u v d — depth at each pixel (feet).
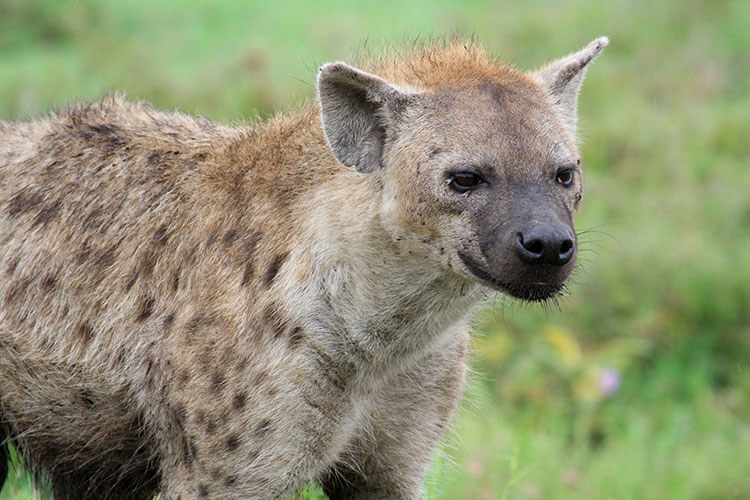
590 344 48.44
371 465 26.37
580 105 64.18
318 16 72.18
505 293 22.07
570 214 22.25
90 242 26.35
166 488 25.67
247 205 25.08
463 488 36.24
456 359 26.02
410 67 24.89
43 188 27.07
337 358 24.06
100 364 25.95
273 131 26.04
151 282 25.67
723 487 39.42
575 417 45.09
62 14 70.23
